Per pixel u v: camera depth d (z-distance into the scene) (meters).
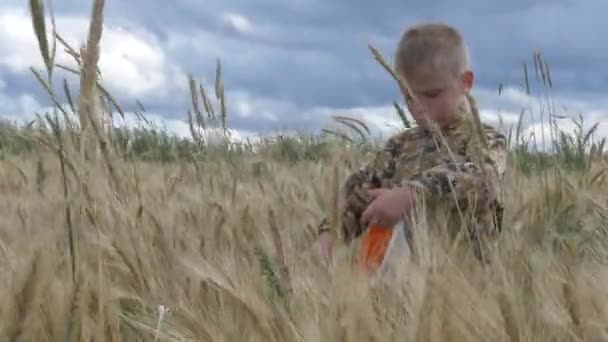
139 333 2.37
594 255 3.21
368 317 2.20
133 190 3.81
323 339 2.16
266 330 2.25
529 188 4.98
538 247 3.32
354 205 3.91
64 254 2.65
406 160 3.79
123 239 2.91
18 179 5.20
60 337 2.19
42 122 2.88
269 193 5.04
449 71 3.57
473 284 2.60
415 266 2.50
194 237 3.46
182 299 2.53
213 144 5.50
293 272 2.66
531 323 2.32
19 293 2.18
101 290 2.33
